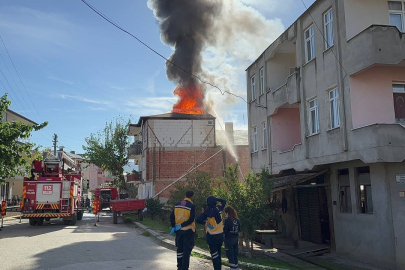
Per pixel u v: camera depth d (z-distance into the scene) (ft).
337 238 50.44
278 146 65.57
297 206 62.08
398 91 45.14
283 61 68.23
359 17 45.27
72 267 27.58
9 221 79.61
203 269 28.32
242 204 39.91
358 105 43.75
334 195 51.47
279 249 53.52
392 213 40.68
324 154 48.98
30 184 64.64
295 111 66.90
